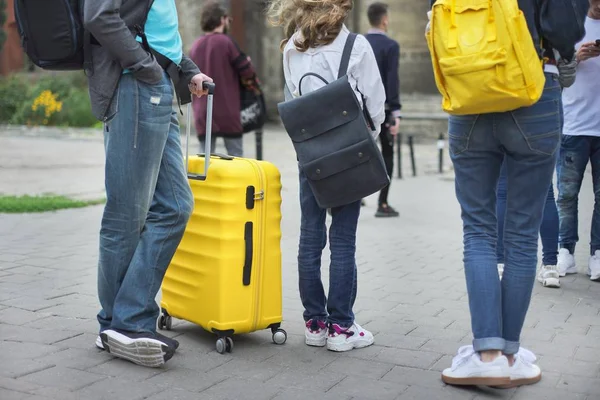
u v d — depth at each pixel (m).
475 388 3.63
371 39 8.55
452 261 6.65
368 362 3.99
